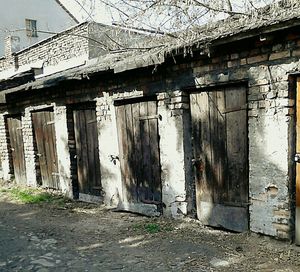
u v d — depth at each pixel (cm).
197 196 497
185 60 463
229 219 457
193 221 497
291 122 377
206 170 480
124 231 496
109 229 511
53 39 1060
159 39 520
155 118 529
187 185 494
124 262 393
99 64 663
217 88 452
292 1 396
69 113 693
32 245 459
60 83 641
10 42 1291
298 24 325
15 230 528
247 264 364
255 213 413
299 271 340
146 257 402
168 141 505
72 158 702
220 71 430
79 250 436
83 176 691
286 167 379
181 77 476
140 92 536
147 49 526
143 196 566
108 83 588
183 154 487
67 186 715
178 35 450
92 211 615
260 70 391
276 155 386
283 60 370
